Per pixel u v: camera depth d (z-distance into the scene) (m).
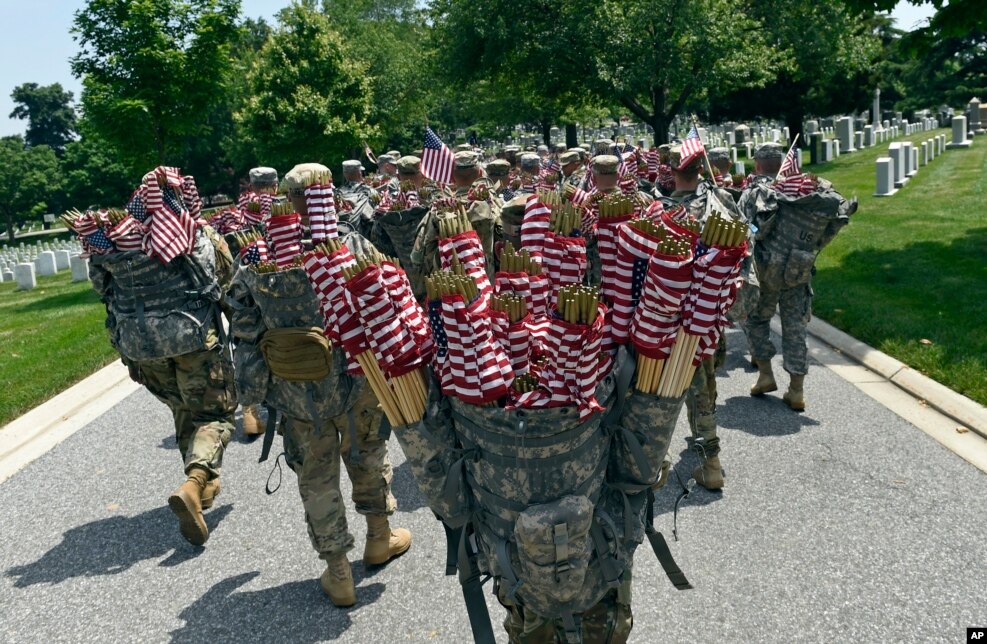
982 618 3.49
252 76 26.66
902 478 4.85
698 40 21.95
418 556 4.38
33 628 3.96
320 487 3.83
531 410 2.29
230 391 4.96
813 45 26.22
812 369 7.10
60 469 6.01
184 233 4.67
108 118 14.56
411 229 5.71
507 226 4.19
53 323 11.64
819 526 4.36
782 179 5.86
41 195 51.94
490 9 23.58
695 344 2.39
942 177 19.42
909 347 7.07
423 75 32.16
